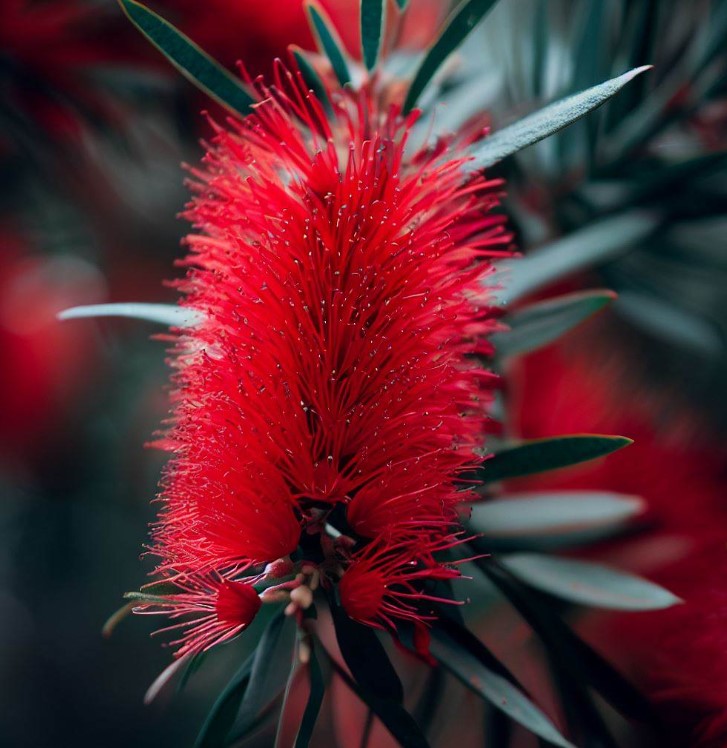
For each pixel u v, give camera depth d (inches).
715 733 14.0
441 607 13.1
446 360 12.8
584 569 14.0
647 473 15.3
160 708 19.5
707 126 15.6
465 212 12.9
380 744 14.8
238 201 12.9
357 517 12.6
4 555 19.9
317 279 12.6
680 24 15.7
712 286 16.7
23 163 17.7
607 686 13.7
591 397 15.9
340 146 13.4
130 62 16.6
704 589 14.6
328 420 12.6
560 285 16.3
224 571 13.4
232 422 12.6
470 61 16.5
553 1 16.3
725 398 16.1
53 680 19.9
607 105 15.4
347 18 16.6
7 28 16.2
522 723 12.7
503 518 14.3
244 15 16.2
